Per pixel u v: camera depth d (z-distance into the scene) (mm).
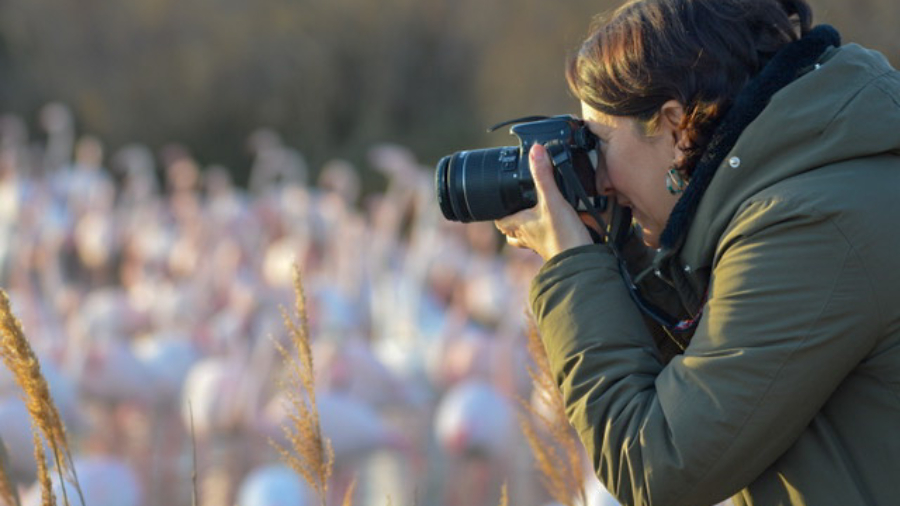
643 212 3643
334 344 19469
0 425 14648
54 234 33625
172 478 19062
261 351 18344
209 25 49812
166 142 49938
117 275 39906
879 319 3092
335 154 49375
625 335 3395
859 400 3191
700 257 3398
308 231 26094
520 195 3732
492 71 40094
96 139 49812
